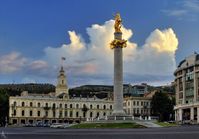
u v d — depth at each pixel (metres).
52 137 59.00
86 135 63.97
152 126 113.62
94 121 126.44
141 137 57.41
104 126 113.00
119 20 128.50
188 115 195.50
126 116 123.25
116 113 123.62
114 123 115.75
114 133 70.56
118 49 124.75
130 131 80.25
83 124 124.19
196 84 195.00
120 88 124.06
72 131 84.94
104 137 57.81
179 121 182.38
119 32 127.00
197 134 64.81
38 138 56.50
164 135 62.28
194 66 196.62
